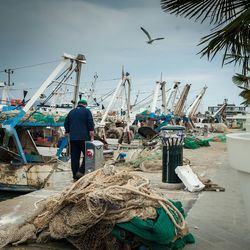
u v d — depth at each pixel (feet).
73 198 12.59
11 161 37.60
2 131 39.55
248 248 12.99
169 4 15.97
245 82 39.22
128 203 12.06
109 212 12.00
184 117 109.50
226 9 15.24
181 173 23.62
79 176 29.58
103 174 13.76
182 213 13.80
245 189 10.62
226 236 14.29
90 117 29.91
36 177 33.78
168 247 12.03
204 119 165.89
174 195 22.06
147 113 93.35
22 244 13.35
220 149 59.41
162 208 12.41
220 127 128.98
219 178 28.84
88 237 12.51
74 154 30.09
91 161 29.12
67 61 41.63
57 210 13.05
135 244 12.00
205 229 15.20
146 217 11.91
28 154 41.50
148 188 13.35
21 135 42.14
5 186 34.65
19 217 16.72
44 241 13.41
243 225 15.79
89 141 29.58
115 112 107.55
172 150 23.97
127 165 34.71
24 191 34.04
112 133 81.46
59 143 47.67
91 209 11.84
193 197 21.58
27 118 40.37
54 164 33.91
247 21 13.44
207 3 15.49
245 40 14.75
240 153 10.31
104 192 11.96
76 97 43.70
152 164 33.22
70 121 30.14
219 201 20.52
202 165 37.52
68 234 12.51
